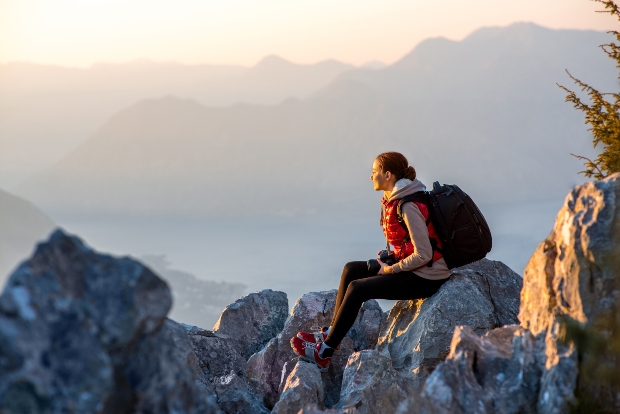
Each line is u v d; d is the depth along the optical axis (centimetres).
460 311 459
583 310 275
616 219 273
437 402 267
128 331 214
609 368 262
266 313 650
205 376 462
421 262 462
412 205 466
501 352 303
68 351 199
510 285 527
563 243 296
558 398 265
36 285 203
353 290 472
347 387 386
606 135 546
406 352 470
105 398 198
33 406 189
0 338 187
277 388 523
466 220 468
